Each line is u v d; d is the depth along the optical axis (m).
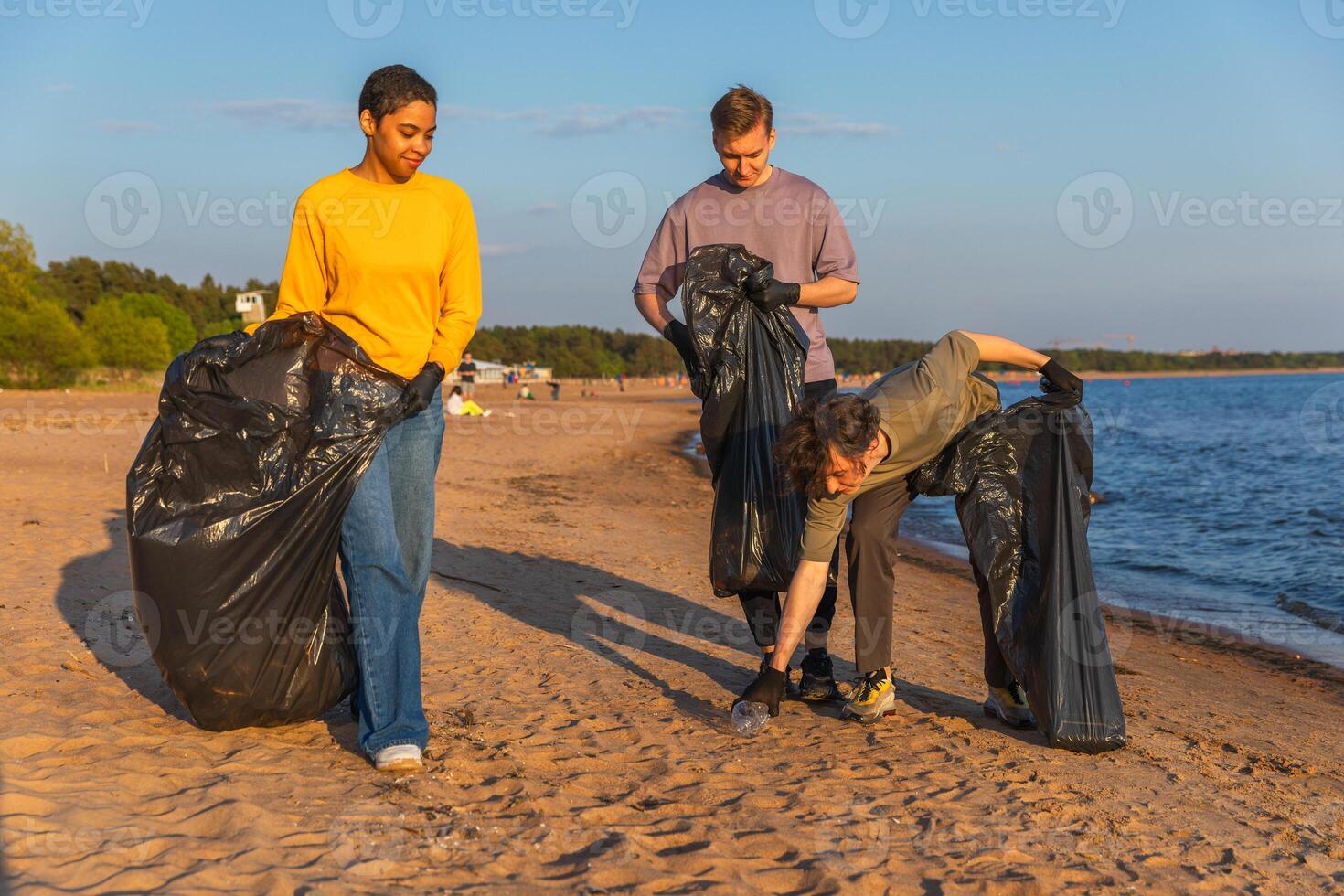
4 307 39.56
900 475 3.50
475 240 3.28
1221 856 2.63
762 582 3.77
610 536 9.30
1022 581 3.54
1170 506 16.00
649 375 127.31
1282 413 51.16
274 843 2.30
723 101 3.69
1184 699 5.00
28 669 3.66
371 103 2.95
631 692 4.07
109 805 2.45
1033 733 3.69
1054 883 2.38
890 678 3.76
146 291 93.25
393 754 2.88
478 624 5.19
